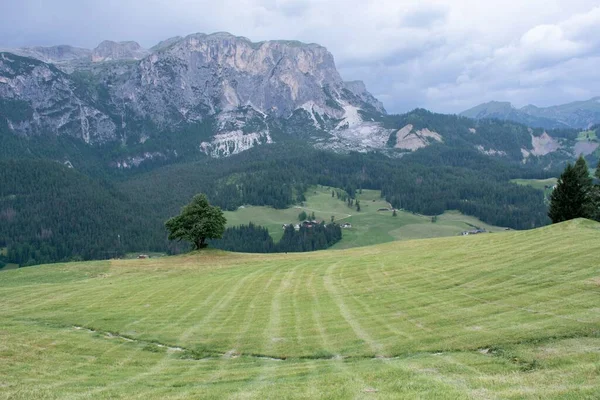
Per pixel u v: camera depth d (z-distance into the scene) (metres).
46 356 25.12
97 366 23.67
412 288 37.50
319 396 16.39
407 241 75.75
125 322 33.91
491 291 32.47
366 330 27.48
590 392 14.51
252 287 46.06
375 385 17.30
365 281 43.25
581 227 52.75
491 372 18.22
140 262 71.62
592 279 30.73
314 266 56.47
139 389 19.25
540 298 28.77
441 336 24.41
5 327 32.66
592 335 21.36
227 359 24.69
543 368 18.14
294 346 25.88
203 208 81.25
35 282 57.66
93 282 55.91
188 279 54.88
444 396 15.12
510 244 50.19
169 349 27.20
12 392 18.89
